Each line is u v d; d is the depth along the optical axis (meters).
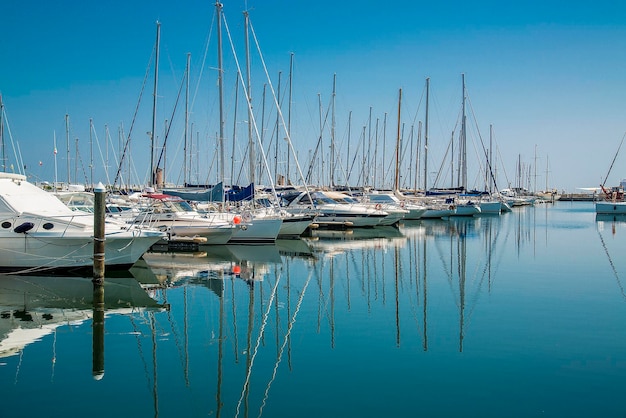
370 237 37.78
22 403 9.24
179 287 19.09
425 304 16.52
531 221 55.97
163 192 29.66
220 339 12.94
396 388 9.85
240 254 27.92
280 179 47.69
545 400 9.27
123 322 14.41
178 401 9.40
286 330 13.69
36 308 15.85
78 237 19.62
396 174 58.56
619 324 14.02
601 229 44.97
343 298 17.45
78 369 10.90
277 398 9.48
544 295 17.73
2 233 19.77
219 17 29.69
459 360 11.29
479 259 26.53
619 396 9.42
